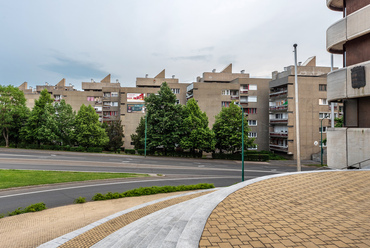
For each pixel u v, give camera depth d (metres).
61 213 13.21
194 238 5.81
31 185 18.89
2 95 47.97
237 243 5.61
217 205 8.93
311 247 5.42
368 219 7.41
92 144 46.69
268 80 54.62
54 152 42.00
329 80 20.88
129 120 54.78
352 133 18.70
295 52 23.00
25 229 10.70
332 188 11.65
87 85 69.94
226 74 60.84
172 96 44.38
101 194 16.44
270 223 7.02
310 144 47.44
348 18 18.81
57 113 50.88
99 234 8.25
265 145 53.72
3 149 42.84
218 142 44.00
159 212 9.30
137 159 38.69
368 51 18.17
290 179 13.97
